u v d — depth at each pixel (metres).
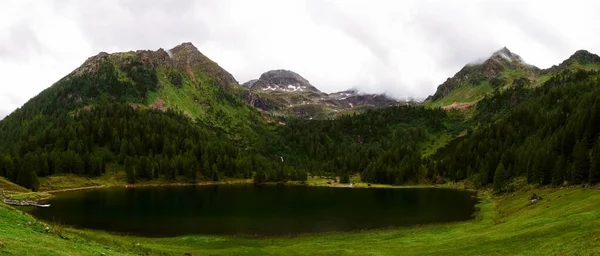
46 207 117.00
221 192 172.38
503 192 134.62
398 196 158.12
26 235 33.97
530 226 57.94
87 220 95.00
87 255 33.19
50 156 195.75
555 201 81.00
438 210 114.44
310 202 137.50
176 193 165.00
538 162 123.31
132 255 40.88
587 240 40.38
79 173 197.50
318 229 86.38
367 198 150.62
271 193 170.12
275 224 92.62
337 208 121.31
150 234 80.00
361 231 83.19
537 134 190.62
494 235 57.81
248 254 58.88
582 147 118.94
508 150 180.88
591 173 94.69
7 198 121.50
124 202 131.00
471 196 150.12
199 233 81.69
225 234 80.75
